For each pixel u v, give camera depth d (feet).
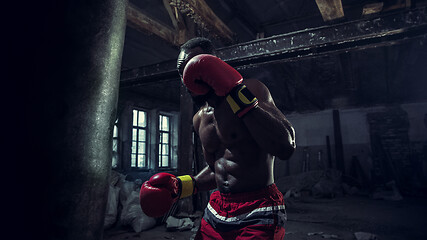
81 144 1.47
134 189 14.47
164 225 13.12
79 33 1.49
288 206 19.57
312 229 12.95
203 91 3.05
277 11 18.11
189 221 12.66
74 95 1.46
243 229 3.29
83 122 1.48
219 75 2.80
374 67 27.25
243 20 17.11
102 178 1.59
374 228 12.85
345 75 22.13
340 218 15.19
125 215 12.56
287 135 2.89
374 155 28.66
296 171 31.63
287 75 21.39
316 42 11.25
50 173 1.37
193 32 14.03
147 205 3.64
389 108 28.81
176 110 27.09
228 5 15.88
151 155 24.59
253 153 3.46
